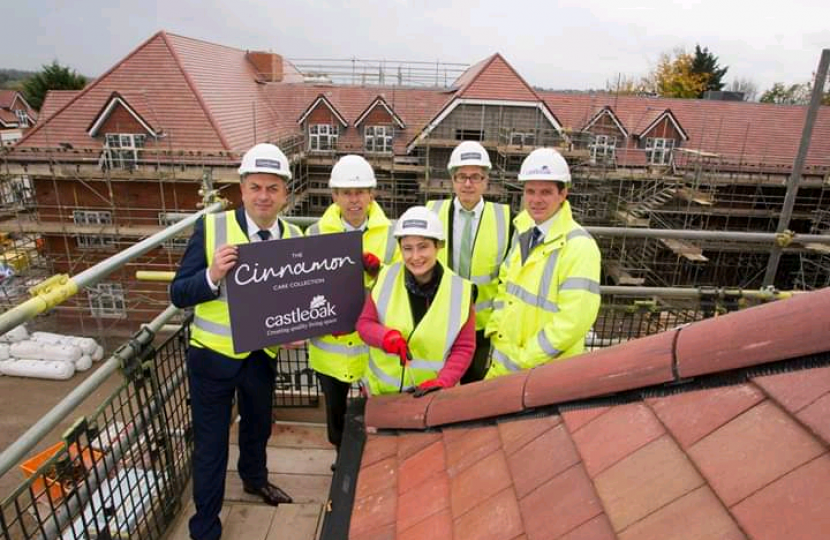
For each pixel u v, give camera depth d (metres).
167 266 17.92
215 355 2.67
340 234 2.65
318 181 25.50
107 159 17.73
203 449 2.73
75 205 18.53
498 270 3.48
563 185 2.56
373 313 2.53
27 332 15.97
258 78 26.50
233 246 2.46
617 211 21.02
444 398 1.99
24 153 17.97
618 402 1.47
